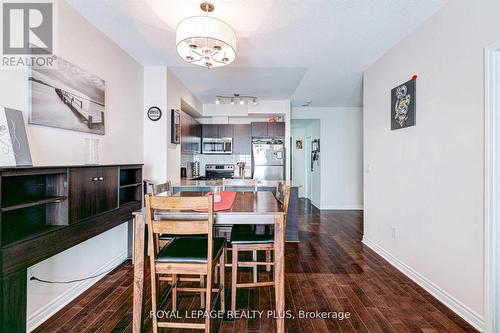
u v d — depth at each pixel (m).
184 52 2.23
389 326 1.89
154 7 2.21
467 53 1.96
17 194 1.64
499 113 1.76
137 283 1.76
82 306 2.12
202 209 1.71
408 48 2.69
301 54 3.18
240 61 3.42
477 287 1.88
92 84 2.45
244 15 2.31
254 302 2.22
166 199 1.58
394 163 2.98
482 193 1.84
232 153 6.31
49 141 1.96
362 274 2.77
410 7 2.21
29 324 1.82
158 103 3.62
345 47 2.98
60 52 2.07
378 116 3.35
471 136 1.93
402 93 2.76
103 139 2.66
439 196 2.27
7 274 1.37
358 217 5.68
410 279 2.65
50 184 1.80
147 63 3.49
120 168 2.45
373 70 3.48
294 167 8.66
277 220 1.79
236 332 1.83
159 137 3.62
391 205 3.05
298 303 2.20
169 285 2.48
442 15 2.21
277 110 5.79
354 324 1.92
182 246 1.84
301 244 3.79
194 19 1.93
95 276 2.56
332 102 5.97
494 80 1.76
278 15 2.31
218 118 6.34
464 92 1.99
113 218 2.33
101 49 2.62
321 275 2.74
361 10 2.24
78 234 1.89
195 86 4.59
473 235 1.92
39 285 1.92
